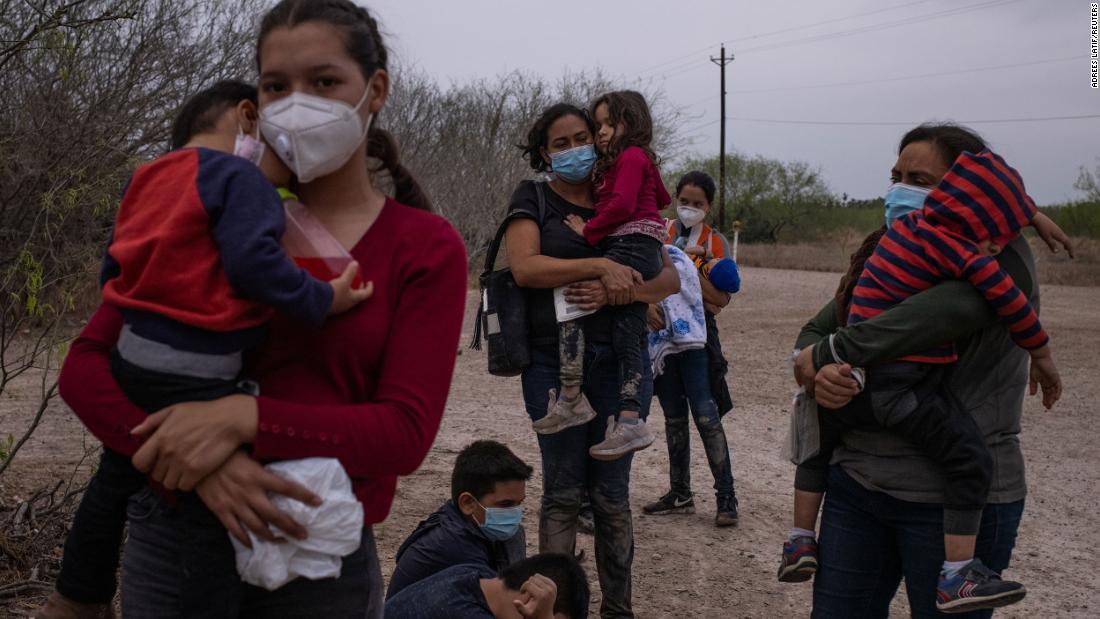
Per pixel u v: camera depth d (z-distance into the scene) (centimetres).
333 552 193
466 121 2500
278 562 189
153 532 199
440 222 214
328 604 204
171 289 185
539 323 421
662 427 905
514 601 346
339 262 198
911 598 312
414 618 355
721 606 502
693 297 614
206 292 186
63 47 501
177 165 195
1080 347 1505
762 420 948
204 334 187
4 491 563
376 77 209
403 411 199
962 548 292
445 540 402
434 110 2423
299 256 198
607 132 431
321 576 193
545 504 423
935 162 311
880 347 291
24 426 773
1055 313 2056
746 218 6406
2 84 666
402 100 2317
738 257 4388
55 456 675
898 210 318
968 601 286
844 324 334
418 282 206
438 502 621
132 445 192
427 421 202
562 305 411
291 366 200
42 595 424
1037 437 915
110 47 902
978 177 291
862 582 321
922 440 296
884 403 298
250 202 188
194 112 224
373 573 215
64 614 217
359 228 208
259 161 209
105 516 211
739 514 651
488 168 2439
